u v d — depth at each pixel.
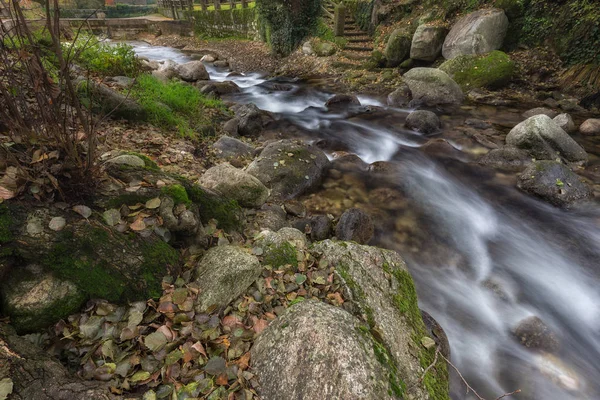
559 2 9.54
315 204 5.05
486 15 10.32
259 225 3.71
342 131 8.03
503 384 2.83
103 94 5.34
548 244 4.42
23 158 2.11
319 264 2.94
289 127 8.20
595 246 4.30
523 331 3.22
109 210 2.32
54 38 1.91
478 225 4.81
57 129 2.07
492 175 5.89
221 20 20.92
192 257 2.69
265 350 2.00
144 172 2.86
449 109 8.96
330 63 13.60
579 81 8.84
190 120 6.90
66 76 2.01
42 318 1.81
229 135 6.96
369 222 4.43
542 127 6.04
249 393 1.82
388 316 2.54
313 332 1.95
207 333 2.12
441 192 5.52
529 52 10.16
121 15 31.61
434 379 2.27
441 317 3.43
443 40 11.34
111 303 2.04
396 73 11.89
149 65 11.73
